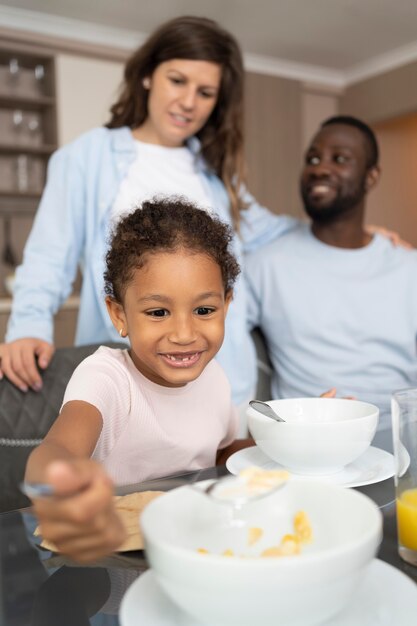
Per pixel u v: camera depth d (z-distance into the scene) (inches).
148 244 28.7
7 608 18.1
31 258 57.2
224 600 13.8
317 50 194.1
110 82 174.9
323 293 66.7
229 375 61.0
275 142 203.0
